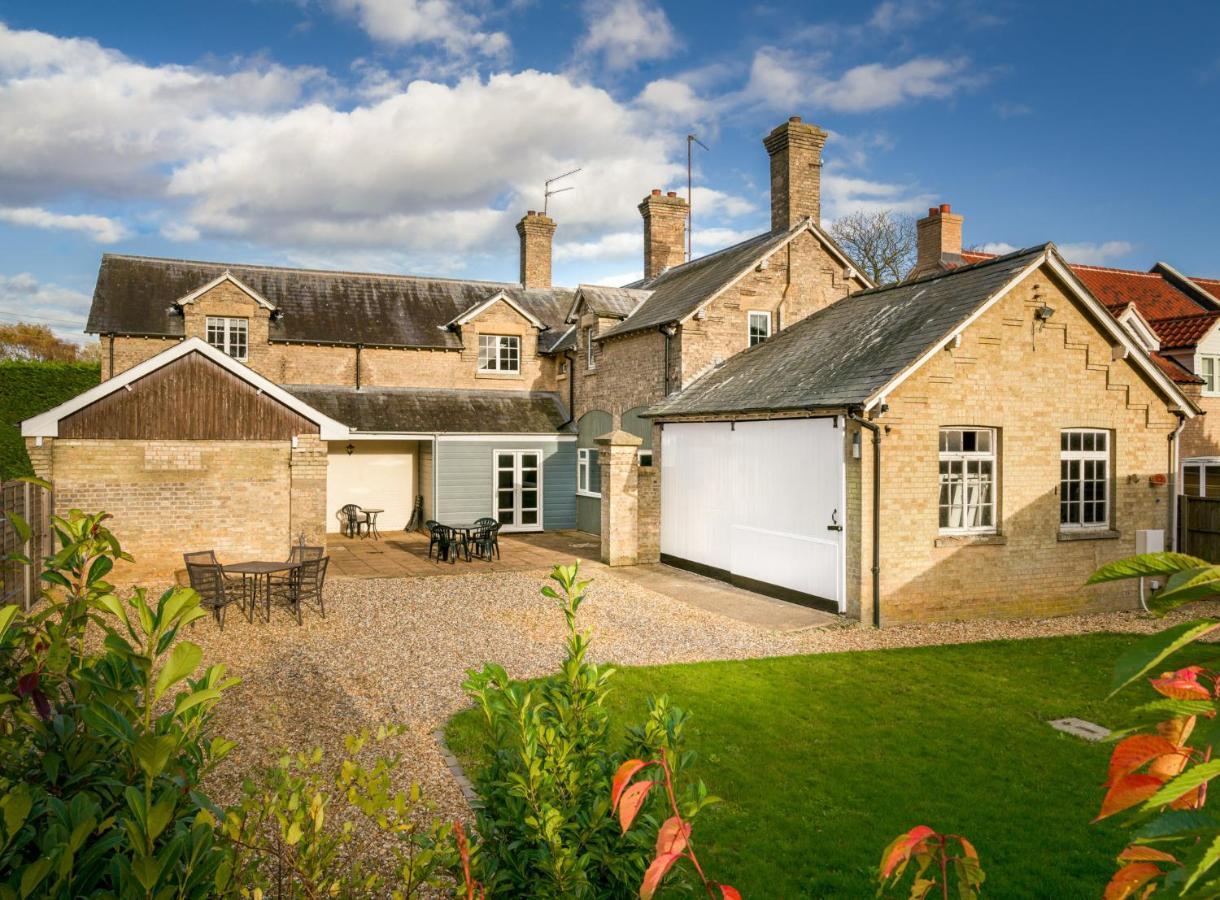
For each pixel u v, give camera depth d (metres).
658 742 3.49
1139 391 14.64
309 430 16.77
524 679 9.88
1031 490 13.80
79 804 2.30
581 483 24.64
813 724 8.34
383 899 4.95
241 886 3.01
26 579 12.16
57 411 15.09
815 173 21.08
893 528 12.77
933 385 12.95
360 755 7.39
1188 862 1.24
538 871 3.27
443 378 25.27
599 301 23.09
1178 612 14.29
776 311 20.14
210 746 2.99
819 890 5.36
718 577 16.55
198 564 12.09
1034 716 8.63
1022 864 5.67
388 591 15.19
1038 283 13.67
